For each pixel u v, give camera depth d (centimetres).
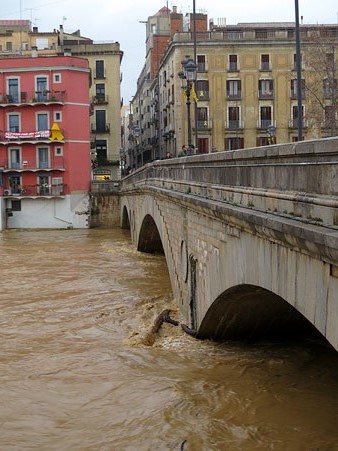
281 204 1027
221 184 1483
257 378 1533
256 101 6506
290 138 6512
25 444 1241
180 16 7838
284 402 1381
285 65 6488
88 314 2381
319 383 1489
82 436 1266
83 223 6650
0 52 7944
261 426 1262
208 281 1650
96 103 8269
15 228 6612
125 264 3816
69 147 6569
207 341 1853
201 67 6494
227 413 1334
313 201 870
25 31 8700
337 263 765
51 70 6519
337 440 1186
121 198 6381
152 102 8562
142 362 1708
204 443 1196
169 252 2405
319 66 4684
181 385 1512
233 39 6456
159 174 2788
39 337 2050
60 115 6562
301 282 925
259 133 6519
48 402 1459
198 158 1742
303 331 1838
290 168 988
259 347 1791
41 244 5084
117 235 5831
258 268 1166
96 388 1531
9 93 6575
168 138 7144
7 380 1620
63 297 2747
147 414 1352
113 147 8331
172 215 2280
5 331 2141
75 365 1722
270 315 1698
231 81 6512
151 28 8794
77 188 6631
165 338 1928
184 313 2069
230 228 1373
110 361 1738
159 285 3011
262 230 1059
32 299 2719
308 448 1158
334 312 801
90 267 3709
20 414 1394
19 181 6600
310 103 4934
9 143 6512
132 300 2623
